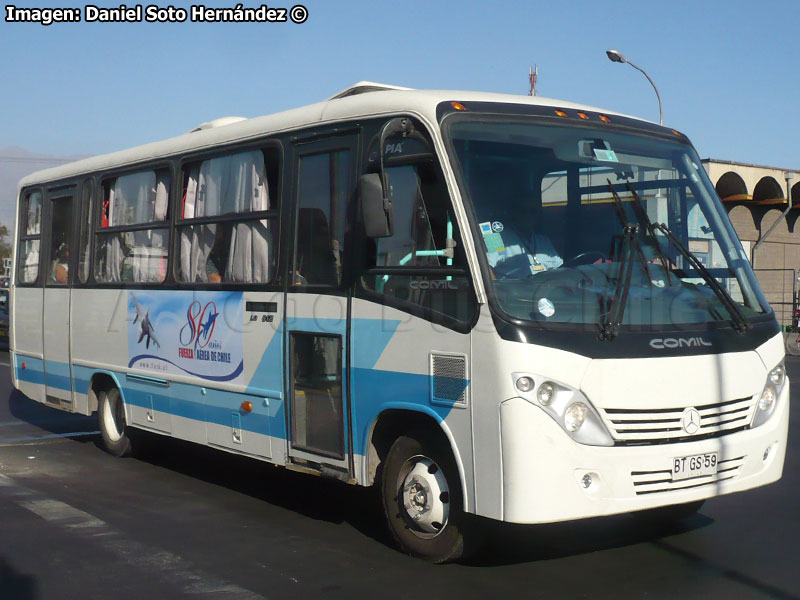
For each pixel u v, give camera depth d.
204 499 8.02
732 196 30.58
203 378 8.05
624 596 5.38
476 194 5.77
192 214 8.38
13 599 5.38
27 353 11.33
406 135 6.12
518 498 5.24
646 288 5.82
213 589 5.55
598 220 6.11
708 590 5.48
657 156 6.62
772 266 32.84
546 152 6.10
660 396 5.55
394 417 6.23
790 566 5.95
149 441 9.87
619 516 7.19
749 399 5.99
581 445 5.31
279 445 7.16
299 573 5.86
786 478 8.65
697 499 5.64
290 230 7.10
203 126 8.79
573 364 5.34
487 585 5.58
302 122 7.09
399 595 5.41
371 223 5.75
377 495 8.18
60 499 7.96
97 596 5.43
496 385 5.33
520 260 5.68
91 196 10.10
